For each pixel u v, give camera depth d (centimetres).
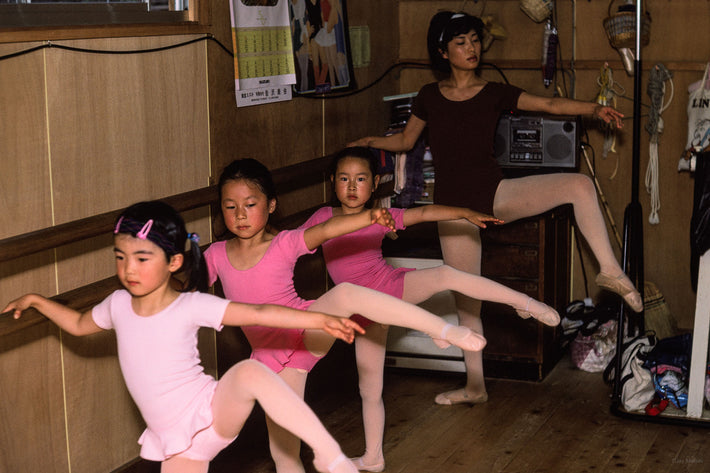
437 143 368
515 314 404
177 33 296
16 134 239
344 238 302
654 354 369
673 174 451
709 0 432
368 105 441
